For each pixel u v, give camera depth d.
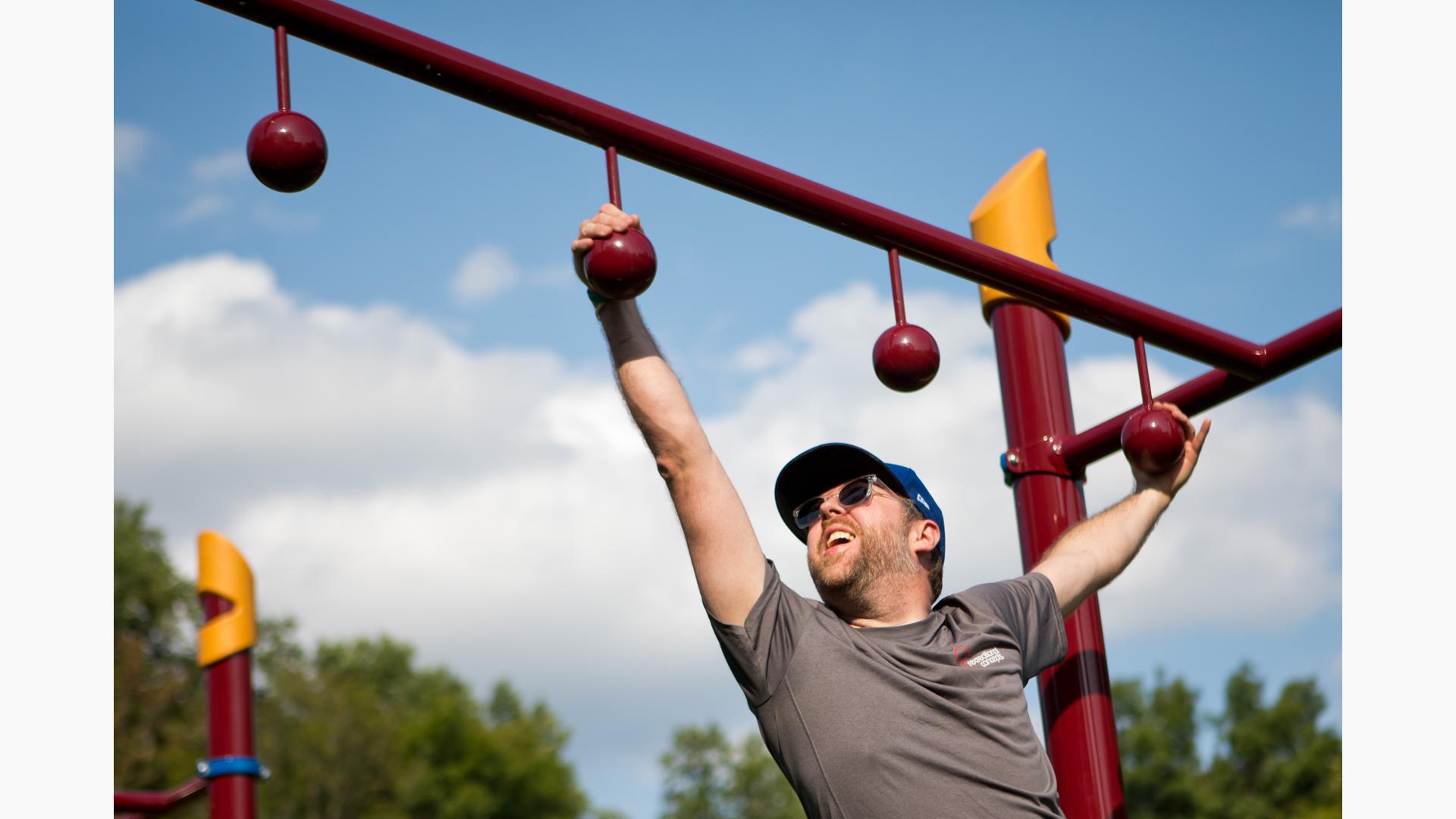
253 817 2.13
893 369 2.67
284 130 2.25
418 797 42.22
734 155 2.59
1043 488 3.49
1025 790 2.52
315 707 42.50
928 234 2.76
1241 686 39.62
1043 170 3.96
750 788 53.50
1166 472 3.32
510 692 55.62
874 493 3.02
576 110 2.45
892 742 2.50
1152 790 37.84
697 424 2.64
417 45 2.36
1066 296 2.93
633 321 2.66
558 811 46.75
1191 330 3.03
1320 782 37.22
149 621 36.66
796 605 2.65
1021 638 2.88
